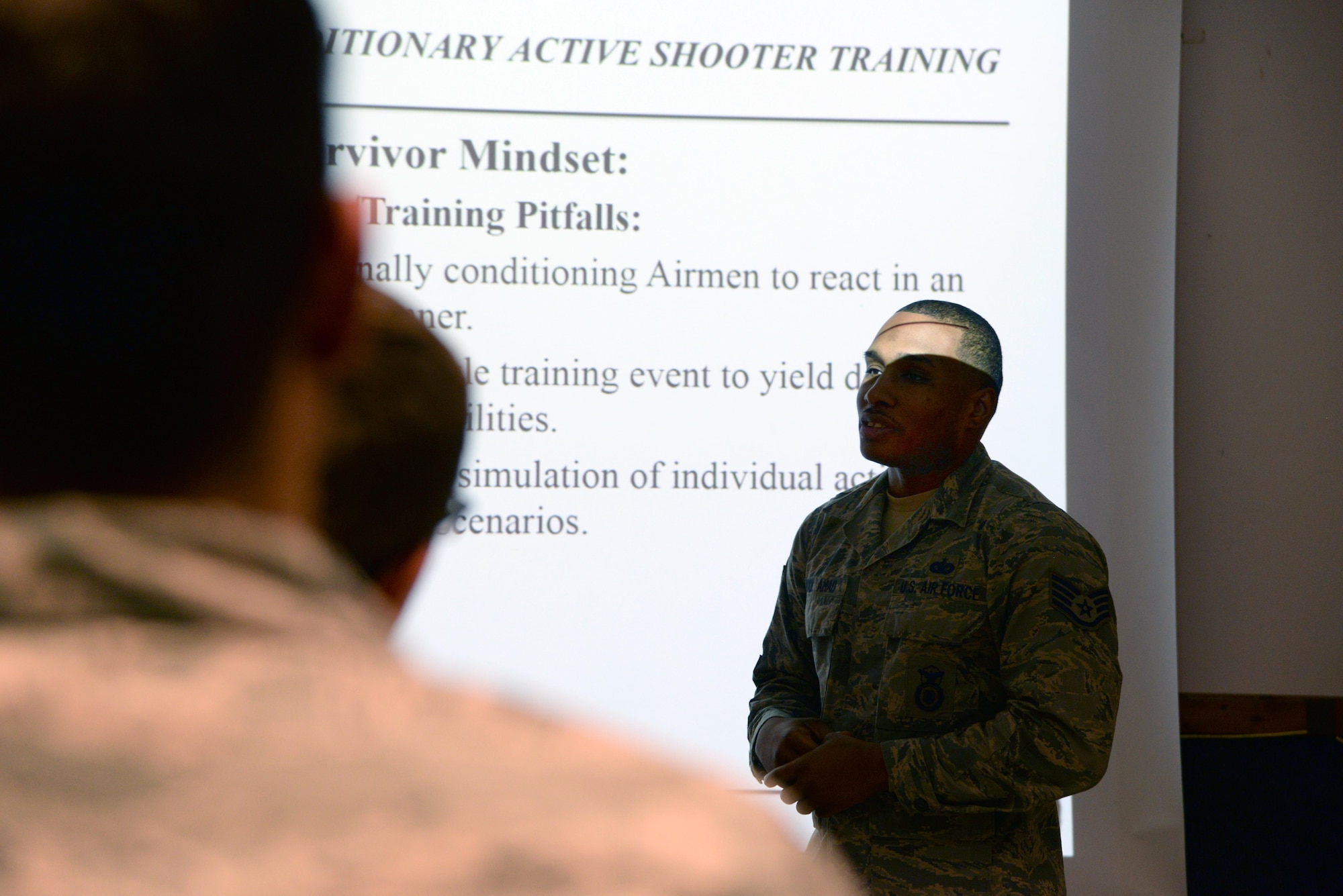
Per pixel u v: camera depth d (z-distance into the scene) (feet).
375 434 2.13
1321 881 11.21
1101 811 10.15
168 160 1.04
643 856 1.04
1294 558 11.55
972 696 6.30
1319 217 11.75
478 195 10.29
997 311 10.59
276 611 1.09
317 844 0.99
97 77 1.02
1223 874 11.19
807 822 9.50
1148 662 10.32
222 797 1.00
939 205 10.64
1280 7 11.79
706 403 10.33
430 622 9.87
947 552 6.53
